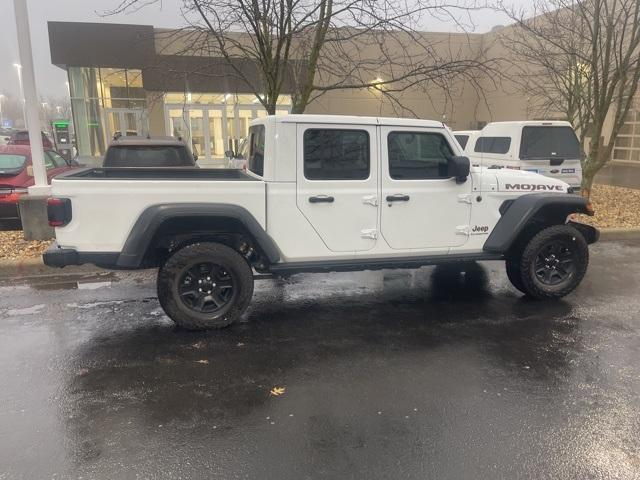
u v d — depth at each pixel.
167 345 4.48
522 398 3.61
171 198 4.47
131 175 5.73
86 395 3.63
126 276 6.59
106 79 23.55
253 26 7.34
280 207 4.73
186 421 3.31
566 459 2.94
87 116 23.86
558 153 9.89
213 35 7.74
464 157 5.00
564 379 3.89
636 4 9.62
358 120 4.82
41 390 3.70
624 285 6.30
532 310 5.41
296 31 7.41
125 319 5.10
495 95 24.91
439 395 3.65
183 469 2.84
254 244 4.77
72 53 22.05
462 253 5.36
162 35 15.64
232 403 3.54
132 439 3.11
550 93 18.44
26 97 7.71
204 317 4.72
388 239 5.09
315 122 4.72
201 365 4.11
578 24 13.10
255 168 5.29
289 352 4.36
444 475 2.80
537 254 5.54
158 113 24.02
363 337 4.69
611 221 9.88
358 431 3.21
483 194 5.32
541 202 5.26
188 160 8.62
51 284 6.25
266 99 7.89
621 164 22.73
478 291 6.06
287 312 5.33
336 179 4.86
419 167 5.10
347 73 8.87
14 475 2.79
